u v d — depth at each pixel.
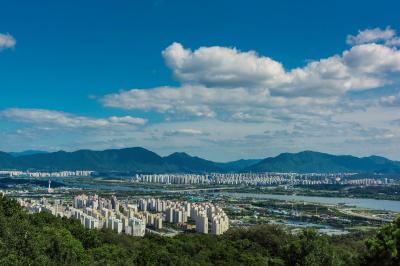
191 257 171.75
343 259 127.69
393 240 64.38
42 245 128.25
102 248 161.50
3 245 111.62
